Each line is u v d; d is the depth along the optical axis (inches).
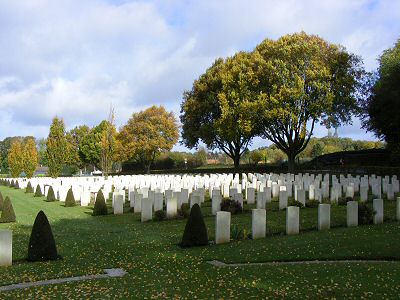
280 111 1684.3
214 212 868.0
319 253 512.1
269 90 1813.5
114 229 767.7
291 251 528.1
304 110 1749.5
